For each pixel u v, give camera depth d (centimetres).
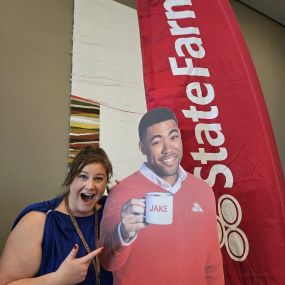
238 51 89
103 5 196
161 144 83
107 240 83
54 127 168
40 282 82
